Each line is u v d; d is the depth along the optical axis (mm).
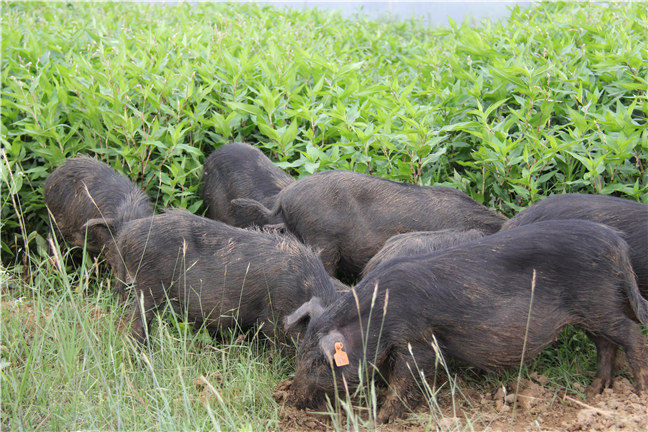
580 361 8016
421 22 21250
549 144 9578
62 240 10211
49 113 10320
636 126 9273
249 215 10000
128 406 6945
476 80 10664
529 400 7125
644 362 7102
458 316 6867
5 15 15891
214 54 12492
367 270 8281
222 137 11195
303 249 8102
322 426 7059
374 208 8984
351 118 10133
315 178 9219
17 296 9453
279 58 11703
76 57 11273
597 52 11461
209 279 8102
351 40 16344
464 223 8719
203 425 6402
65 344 7039
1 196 10328
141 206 9336
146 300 8367
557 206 7926
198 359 7898
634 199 9477
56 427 6582
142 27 16109
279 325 7902
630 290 6973
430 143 9461
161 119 10711
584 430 6535
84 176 9789
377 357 6977
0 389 6844
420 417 6945
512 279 6910
